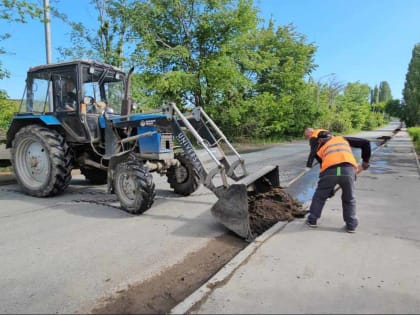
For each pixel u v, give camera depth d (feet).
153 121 17.99
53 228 15.34
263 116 80.12
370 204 18.33
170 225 15.71
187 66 62.75
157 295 9.44
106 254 12.30
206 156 17.01
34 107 22.72
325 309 8.25
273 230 13.87
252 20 64.03
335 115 138.41
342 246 12.20
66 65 20.86
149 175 17.12
